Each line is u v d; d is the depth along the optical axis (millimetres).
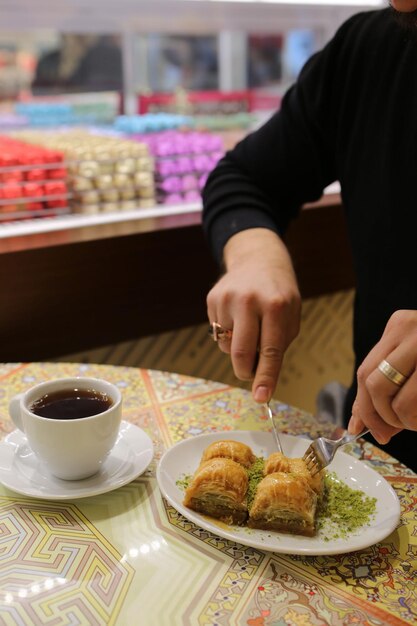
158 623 551
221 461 691
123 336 1484
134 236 1420
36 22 1493
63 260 1346
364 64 1050
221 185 1193
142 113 1820
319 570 624
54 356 1406
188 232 1494
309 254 1702
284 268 951
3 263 1276
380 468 802
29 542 643
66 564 615
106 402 762
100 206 1542
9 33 1541
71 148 1510
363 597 592
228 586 597
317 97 1120
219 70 1861
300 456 799
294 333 896
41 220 1464
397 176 983
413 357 636
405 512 716
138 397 942
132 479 727
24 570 605
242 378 860
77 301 1393
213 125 1876
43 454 705
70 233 1407
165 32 1676
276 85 1950
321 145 1165
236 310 870
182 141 1664
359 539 648
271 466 705
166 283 1503
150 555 633
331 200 1743
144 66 1772
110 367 1030
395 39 1001
